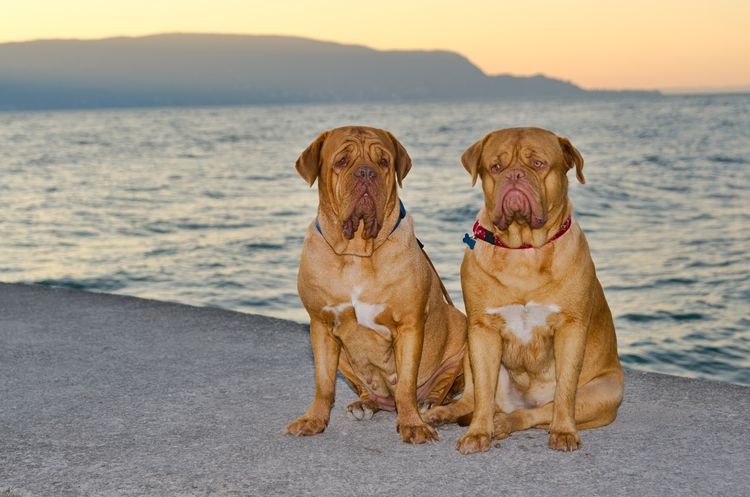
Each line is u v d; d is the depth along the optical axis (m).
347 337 4.10
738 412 4.27
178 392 4.73
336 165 3.90
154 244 15.91
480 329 3.86
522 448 3.79
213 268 13.41
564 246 3.70
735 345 8.27
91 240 16.48
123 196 25.08
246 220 19.30
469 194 22.91
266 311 10.56
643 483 3.36
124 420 4.25
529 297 3.73
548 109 172.75
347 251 3.91
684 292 10.55
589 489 3.31
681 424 4.09
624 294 10.55
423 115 142.38
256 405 4.48
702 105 146.00
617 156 35.88
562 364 3.79
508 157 3.72
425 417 4.12
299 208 21.55
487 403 3.82
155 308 6.88
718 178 25.64
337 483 3.40
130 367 5.25
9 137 79.94
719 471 3.48
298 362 5.32
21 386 4.88
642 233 15.52
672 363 7.80
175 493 3.33
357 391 4.61
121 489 3.39
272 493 3.31
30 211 21.45
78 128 111.00
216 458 3.71
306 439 3.96
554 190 3.68
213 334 6.04
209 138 71.75
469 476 3.46
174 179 31.17
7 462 3.70
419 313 3.98
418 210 19.59
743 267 11.99
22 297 7.38
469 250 3.86
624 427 4.07
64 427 4.16
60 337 6.01
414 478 3.45
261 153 48.12
